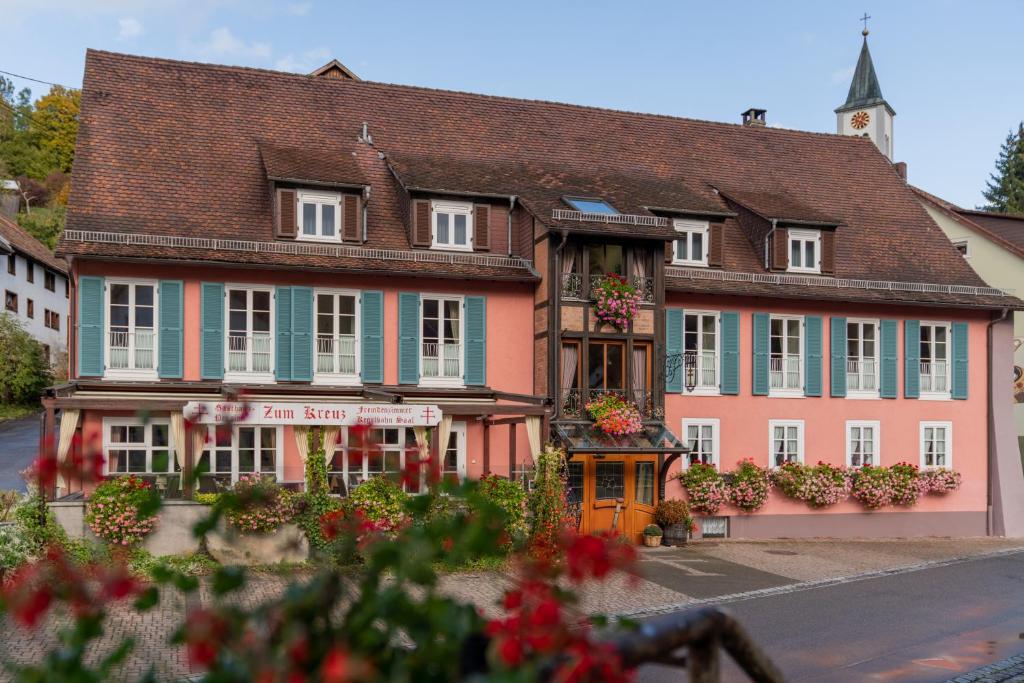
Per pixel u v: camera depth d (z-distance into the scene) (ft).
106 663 7.64
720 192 87.20
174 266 64.28
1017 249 101.45
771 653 39.65
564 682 7.19
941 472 83.76
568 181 80.12
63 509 49.21
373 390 64.08
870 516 82.53
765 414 79.56
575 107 91.61
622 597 50.98
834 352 81.97
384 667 7.77
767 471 78.33
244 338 66.03
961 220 106.93
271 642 7.58
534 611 7.56
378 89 85.10
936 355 86.38
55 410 59.00
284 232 67.97
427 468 9.77
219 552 48.14
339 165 72.90
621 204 75.25
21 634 36.01
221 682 7.13
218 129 75.46
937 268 89.40
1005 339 88.43
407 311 69.82
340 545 10.07
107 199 66.18
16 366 132.77
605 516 72.18
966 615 48.01
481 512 9.01
